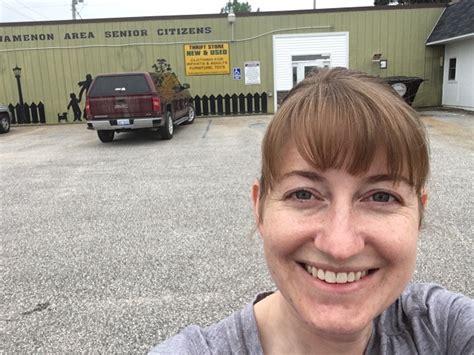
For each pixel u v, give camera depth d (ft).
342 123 2.77
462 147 31.48
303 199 2.99
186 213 17.75
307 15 58.44
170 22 58.23
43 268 12.87
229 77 59.62
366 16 58.75
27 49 58.75
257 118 56.54
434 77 60.44
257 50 59.16
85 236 15.51
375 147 2.80
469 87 53.93
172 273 12.22
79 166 29.25
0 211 19.10
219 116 60.23
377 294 3.00
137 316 10.09
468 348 3.39
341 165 2.82
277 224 3.02
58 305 10.70
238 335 3.39
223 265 12.61
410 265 3.08
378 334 3.51
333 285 2.95
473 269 11.75
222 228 15.75
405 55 59.98
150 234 15.44
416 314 3.63
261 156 3.29
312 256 2.96
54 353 8.84
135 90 37.11
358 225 2.89
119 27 58.34
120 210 18.61
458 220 15.70
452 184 20.95
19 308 10.62
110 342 9.14
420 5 58.75
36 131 52.60
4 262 13.39
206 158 30.42
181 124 52.16
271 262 3.14
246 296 10.82
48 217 17.98
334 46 59.41
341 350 3.25
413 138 2.89
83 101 59.98
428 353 3.49
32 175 26.81
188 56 59.00
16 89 59.67
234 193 20.61
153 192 21.53
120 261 13.19
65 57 59.06
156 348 3.35
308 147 2.83
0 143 42.78
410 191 3.00
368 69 60.18
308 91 3.00
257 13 58.18
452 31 54.03
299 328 3.23
